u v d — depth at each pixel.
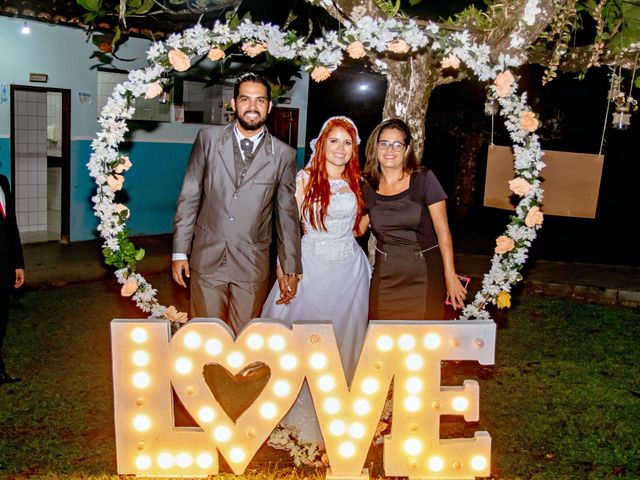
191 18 9.02
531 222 4.35
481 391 5.56
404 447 3.80
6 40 9.12
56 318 7.08
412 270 4.63
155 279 9.08
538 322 7.75
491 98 4.70
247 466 4.12
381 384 3.74
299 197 4.73
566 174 4.59
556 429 4.91
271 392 3.75
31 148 10.82
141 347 3.72
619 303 8.86
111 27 9.26
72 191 10.27
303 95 12.30
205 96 11.56
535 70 13.39
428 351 3.74
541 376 5.97
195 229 4.75
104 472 4.05
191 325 3.70
